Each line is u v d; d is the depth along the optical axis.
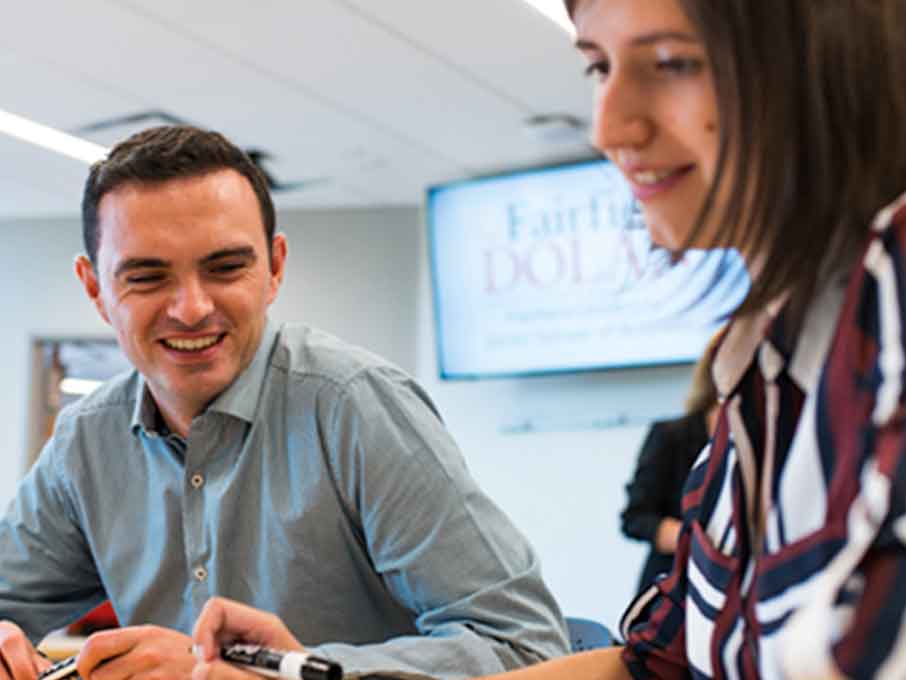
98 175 1.55
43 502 1.79
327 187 6.27
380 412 1.58
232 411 1.61
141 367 1.58
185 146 1.51
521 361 5.92
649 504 3.66
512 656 1.44
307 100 4.96
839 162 0.67
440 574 1.51
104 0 3.98
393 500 1.54
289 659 1.04
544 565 6.02
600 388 5.98
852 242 0.69
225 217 1.51
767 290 0.70
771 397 0.76
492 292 5.98
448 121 5.29
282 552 1.61
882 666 0.56
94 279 1.65
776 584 0.68
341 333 6.61
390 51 4.47
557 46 4.45
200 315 1.51
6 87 4.77
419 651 1.38
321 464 1.59
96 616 3.92
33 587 1.79
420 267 6.62
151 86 4.77
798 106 0.67
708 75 0.71
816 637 0.58
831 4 0.66
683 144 0.73
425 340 6.52
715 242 0.73
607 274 5.70
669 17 0.71
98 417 1.74
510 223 5.93
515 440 6.18
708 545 0.88
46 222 6.89
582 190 5.75
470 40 4.39
